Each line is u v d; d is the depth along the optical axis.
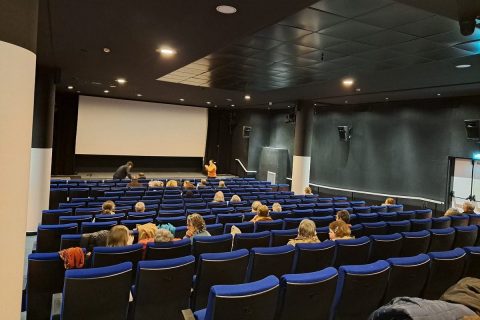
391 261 3.16
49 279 3.36
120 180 12.37
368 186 13.80
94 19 5.02
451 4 4.00
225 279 3.45
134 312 3.03
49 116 8.74
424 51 6.03
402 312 1.54
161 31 5.47
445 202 11.20
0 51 1.98
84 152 16.98
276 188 12.91
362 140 14.08
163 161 20.03
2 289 2.02
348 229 4.70
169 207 7.59
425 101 11.84
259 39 5.78
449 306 1.58
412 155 12.23
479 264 3.71
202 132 19.69
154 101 18.20
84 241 4.05
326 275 2.71
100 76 10.16
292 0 4.06
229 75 9.21
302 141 13.47
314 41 5.75
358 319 3.02
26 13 2.14
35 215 8.41
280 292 2.61
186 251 4.07
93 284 2.66
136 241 4.75
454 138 10.95
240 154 19.98
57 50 6.96
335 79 8.90
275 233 4.85
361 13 4.44
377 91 10.57
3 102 2.00
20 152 2.09
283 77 9.05
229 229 5.45
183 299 3.23
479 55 6.16
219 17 4.74
